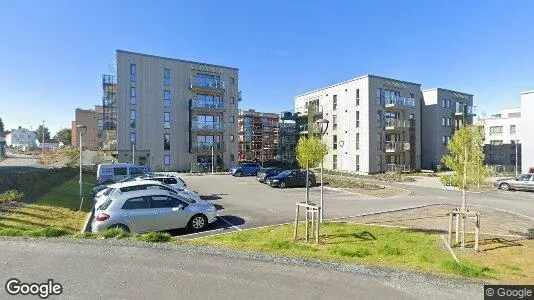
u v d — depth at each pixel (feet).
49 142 410.72
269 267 22.21
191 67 151.84
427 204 58.44
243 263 22.95
